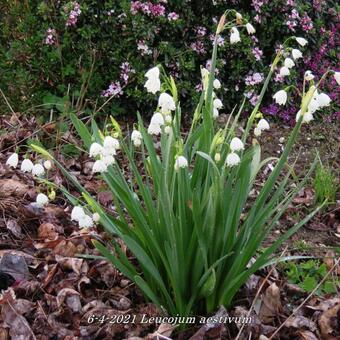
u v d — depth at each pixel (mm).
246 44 1677
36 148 873
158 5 1604
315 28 1797
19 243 1103
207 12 1712
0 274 979
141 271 1014
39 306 914
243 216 1251
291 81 1739
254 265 856
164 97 808
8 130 1570
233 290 892
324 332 905
